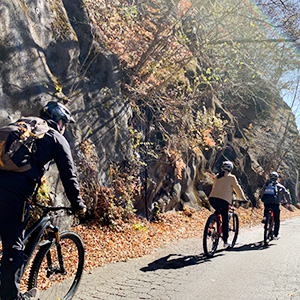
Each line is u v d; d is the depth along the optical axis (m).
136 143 11.12
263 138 22.91
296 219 19.73
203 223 12.60
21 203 3.10
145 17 12.04
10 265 3.05
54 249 3.78
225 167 7.64
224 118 18.55
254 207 19.59
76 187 3.40
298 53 13.12
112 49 10.83
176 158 12.23
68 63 8.36
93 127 9.01
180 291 4.71
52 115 3.58
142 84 11.05
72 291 3.93
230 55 13.73
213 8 11.43
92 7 10.60
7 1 6.64
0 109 6.18
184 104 11.95
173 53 11.55
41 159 3.21
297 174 26.56
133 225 9.12
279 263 6.39
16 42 6.75
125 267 5.98
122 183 9.73
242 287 4.88
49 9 8.11
